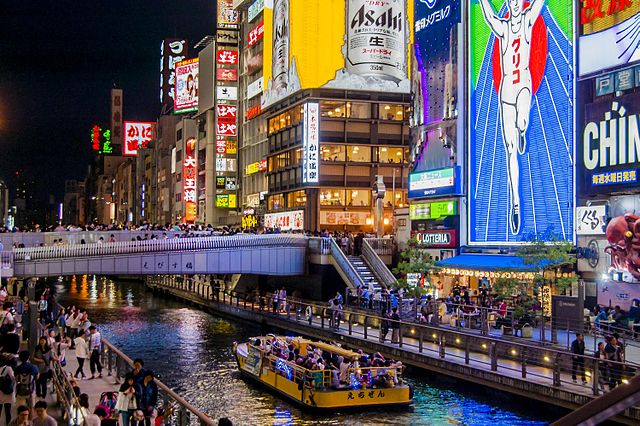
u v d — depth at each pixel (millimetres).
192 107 158750
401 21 100438
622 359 29656
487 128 57375
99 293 106250
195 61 158875
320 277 67312
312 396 33312
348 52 98750
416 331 45594
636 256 42656
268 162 114312
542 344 36938
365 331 45406
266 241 67750
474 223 58688
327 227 97188
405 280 53062
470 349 39875
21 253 58719
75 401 19984
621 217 43844
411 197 66438
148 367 45281
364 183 98562
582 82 47688
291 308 64312
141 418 19453
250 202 125562
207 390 38938
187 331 61156
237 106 135750
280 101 108375
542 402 30938
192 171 151625
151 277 111875
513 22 54438
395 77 99750
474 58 58906
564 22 49562
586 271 46781
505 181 55375
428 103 64438
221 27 135625
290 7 102812
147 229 79125
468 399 34625
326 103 98312
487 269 50344
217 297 75500
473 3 59031
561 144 49812
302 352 38875
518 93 53906
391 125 99875
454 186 59719
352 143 98375
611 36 45438
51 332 33906
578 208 47594
